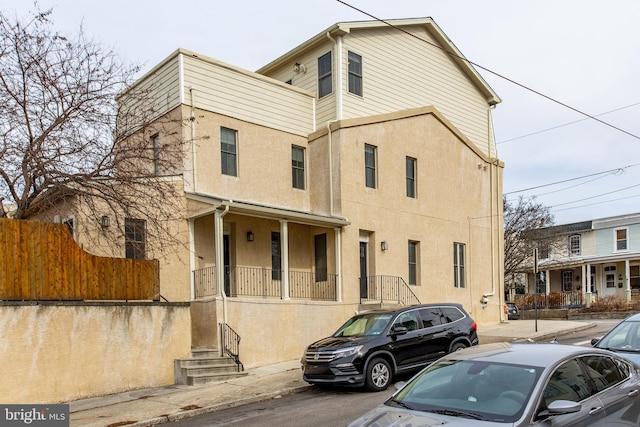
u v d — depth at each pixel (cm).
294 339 1617
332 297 1822
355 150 1922
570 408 481
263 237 1814
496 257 2464
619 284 3747
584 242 3966
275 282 1830
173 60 1712
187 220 1592
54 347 1120
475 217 2383
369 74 2052
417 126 2161
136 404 1088
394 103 2127
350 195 1880
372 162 1995
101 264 1221
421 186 2144
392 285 1967
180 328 1334
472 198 2383
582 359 578
